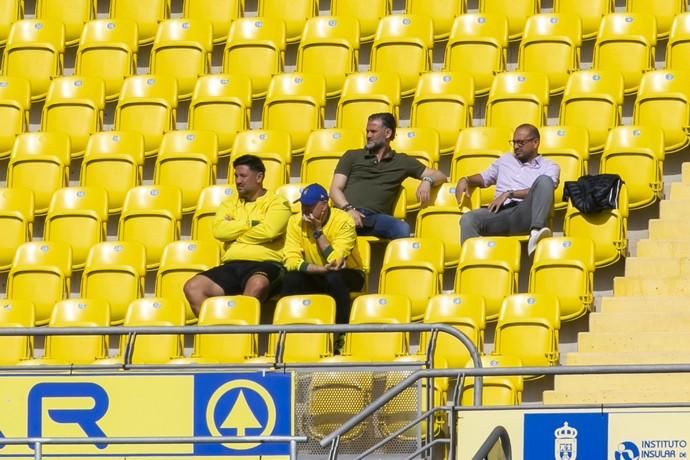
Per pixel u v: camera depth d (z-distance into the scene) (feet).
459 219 128.16
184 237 138.82
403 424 101.60
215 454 101.14
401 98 147.84
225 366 103.86
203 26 156.87
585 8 152.56
